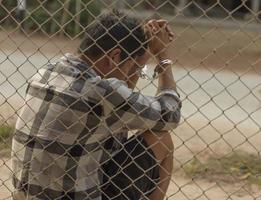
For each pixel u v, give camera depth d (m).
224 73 17.28
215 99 15.28
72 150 5.19
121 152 5.55
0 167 8.28
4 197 7.54
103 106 5.11
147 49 5.37
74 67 5.19
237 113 13.86
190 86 16.25
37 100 5.23
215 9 20.56
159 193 5.66
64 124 5.15
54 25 11.84
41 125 5.21
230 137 11.39
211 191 8.66
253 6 31.41
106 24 5.24
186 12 20.66
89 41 5.23
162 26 5.39
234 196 8.51
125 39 5.22
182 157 9.90
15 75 14.52
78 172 5.23
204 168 9.38
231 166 9.49
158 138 5.53
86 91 5.09
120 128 5.21
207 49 11.26
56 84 5.17
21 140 5.32
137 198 5.55
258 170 9.34
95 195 5.34
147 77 5.50
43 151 5.22
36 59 14.80
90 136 5.18
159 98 5.27
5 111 10.02
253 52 15.01
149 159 5.53
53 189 5.27
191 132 11.39
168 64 5.39
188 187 8.73
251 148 10.69
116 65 5.25
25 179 5.34
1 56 15.18
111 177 5.51
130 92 5.13
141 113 5.15
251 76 17.12
